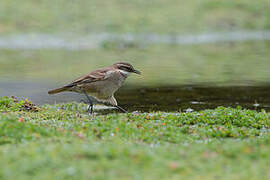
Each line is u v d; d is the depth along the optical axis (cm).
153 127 963
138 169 637
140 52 3272
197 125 1042
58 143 763
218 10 4231
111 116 1109
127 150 702
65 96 1675
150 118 1110
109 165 643
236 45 3700
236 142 830
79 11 3922
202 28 3947
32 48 3294
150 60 2894
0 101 1224
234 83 1978
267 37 3969
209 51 3381
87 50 3291
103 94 1185
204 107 1446
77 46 3372
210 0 4400
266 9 4312
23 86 1891
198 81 2048
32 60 2792
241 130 973
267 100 1578
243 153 721
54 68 2438
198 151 735
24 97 1645
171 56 3103
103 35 3594
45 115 1155
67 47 3347
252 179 614
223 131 949
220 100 1583
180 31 3834
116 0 4259
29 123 910
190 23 3962
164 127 970
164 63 2759
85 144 759
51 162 643
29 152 686
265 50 3419
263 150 738
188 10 4178
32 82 1988
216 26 4006
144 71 2411
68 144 756
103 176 609
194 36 3809
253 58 2995
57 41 3403
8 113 1102
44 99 1611
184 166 654
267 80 2058
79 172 615
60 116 1144
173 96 1672
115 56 3022
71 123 1009
